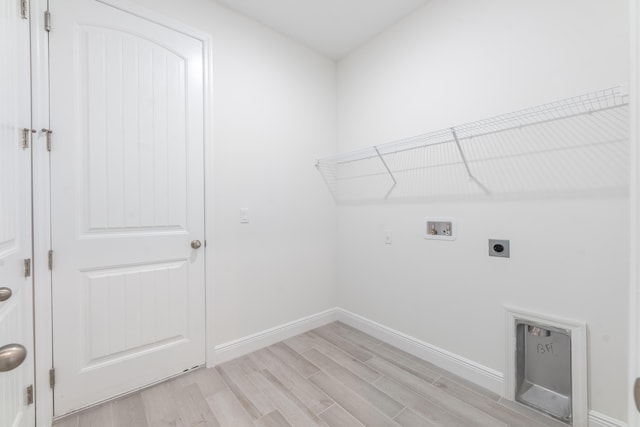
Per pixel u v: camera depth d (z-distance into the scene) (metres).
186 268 1.89
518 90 1.60
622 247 1.33
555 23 1.48
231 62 2.09
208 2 1.98
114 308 1.63
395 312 2.28
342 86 2.74
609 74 1.33
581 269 1.43
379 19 2.22
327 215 2.73
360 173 2.56
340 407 1.58
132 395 1.67
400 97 2.23
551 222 1.51
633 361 0.51
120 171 1.65
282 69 2.39
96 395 1.58
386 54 2.34
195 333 1.93
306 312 2.57
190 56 1.90
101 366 1.60
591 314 1.40
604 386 1.37
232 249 2.10
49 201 1.43
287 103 2.43
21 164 1.25
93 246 1.57
